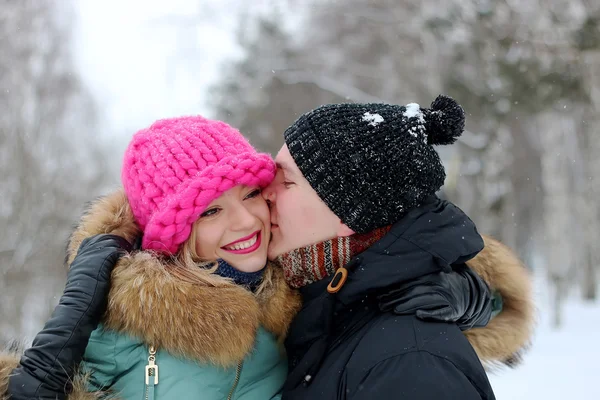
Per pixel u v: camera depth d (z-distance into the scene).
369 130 1.72
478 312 1.77
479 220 14.76
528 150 22.91
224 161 1.77
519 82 8.61
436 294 1.61
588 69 8.46
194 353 1.61
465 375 1.47
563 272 11.59
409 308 1.59
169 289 1.62
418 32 12.04
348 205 1.70
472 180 16.16
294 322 1.77
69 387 1.50
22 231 11.95
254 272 1.83
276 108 17.81
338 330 1.71
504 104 9.28
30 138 13.01
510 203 16.64
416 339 1.52
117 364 1.63
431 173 1.73
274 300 1.81
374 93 18.81
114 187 2.02
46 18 13.84
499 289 2.00
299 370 1.67
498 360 1.99
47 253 11.91
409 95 14.02
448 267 1.67
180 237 1.73
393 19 13.84
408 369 1.47
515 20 8.74
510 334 1.96
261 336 1.80
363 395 1.49
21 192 12.50
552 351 8.49
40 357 1.46
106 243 1.71
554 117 12.23
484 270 1.98
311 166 1.74
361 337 1.62
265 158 1.86
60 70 13.91
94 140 14.77
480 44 9.05
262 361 1.78
